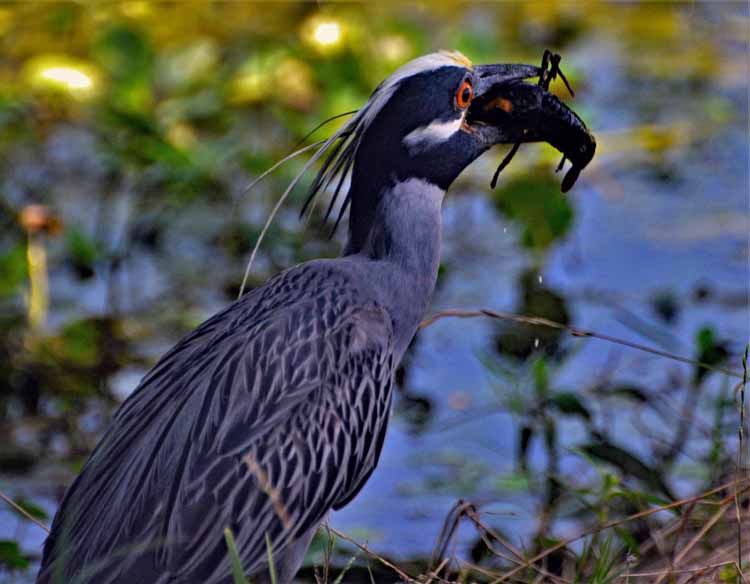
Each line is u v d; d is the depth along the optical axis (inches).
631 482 395.9
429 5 797.2
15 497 402.0
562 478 407.8
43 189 600.1
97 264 536.7
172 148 541.0
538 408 416.8
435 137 345.7
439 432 445.4
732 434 420.8
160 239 561.9
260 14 740.0
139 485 294.8
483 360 434.3
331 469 315.0
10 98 601.9
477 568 344.2
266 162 561.9
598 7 839.7
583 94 686.5
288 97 626.2
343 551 380.8
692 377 442.0
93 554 289.4
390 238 345.1
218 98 627.2
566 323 479.5
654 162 636.7
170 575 290.2
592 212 592.4
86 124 617.9
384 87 344.8
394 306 343.6
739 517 324.2
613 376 463.2
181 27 727.7
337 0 738.2
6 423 453.1
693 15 837.2
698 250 557.9
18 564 352.8
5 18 701.3
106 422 456.1
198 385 307.9
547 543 353.4
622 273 539.5
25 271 510.6
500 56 719.1
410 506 402.9
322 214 571.8
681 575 338.6
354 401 319.9
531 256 553.3
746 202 598.5
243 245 549.6
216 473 297.7
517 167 626.8
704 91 719.1
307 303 324.5
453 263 549.3
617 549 361.7
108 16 710.5
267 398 307.0
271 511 303.3
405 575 339.3
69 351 487.2
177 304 521.0
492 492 408.5
